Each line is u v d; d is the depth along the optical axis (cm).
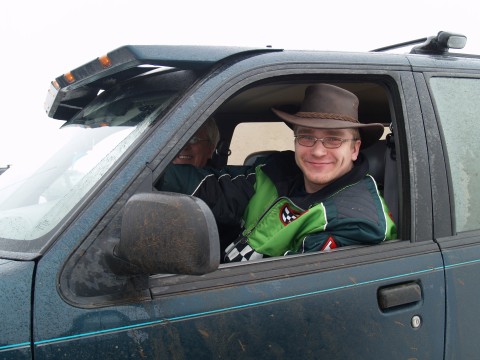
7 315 142
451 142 221
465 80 235
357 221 199
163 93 189
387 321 191
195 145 265
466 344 209
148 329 154
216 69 179
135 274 151
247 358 166
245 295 168
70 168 187
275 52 190
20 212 179
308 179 226
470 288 212
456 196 219
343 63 199
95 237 153
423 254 204
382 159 263
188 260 137
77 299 148
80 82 192
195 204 140
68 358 144
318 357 177
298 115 224
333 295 182
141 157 163
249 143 369
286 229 207
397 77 211
